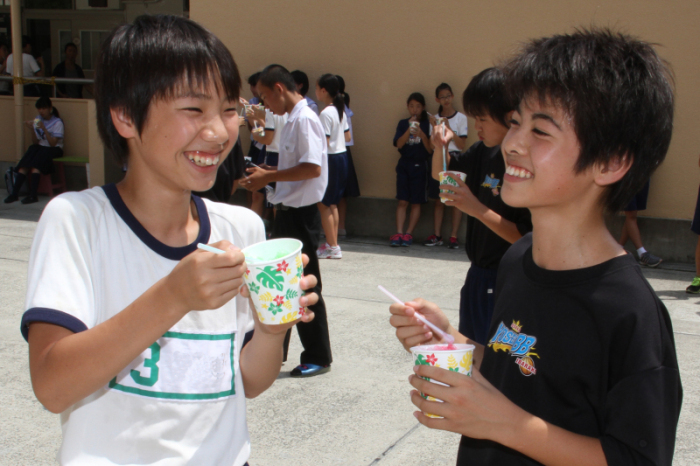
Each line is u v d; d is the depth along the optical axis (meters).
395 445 3.22
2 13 14.40
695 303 5.80
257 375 1.52
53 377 1.14
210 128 1.29
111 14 13.66
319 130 4.20
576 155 1.28
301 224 4.12
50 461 3.00
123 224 1.36
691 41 7.03
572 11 7.45
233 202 9.14
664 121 1.30
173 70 1.25
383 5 8.19
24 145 10.66
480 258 2.92
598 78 1.24
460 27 7.92
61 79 10.70
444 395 1.22
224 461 1.39
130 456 1.32
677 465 3.05
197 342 1.38
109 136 1.36
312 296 1.41
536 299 1.39
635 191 1.33
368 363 4.29
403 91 8.27
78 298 1.23
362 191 8.65
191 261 1.12
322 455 3.11
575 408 1.30
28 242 7.43
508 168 1.38
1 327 4.73
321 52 8.56
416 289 6.09
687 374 4.14
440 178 2.78
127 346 1.13
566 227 1.37
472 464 1.48
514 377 1.39
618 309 1.25
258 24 8.79
